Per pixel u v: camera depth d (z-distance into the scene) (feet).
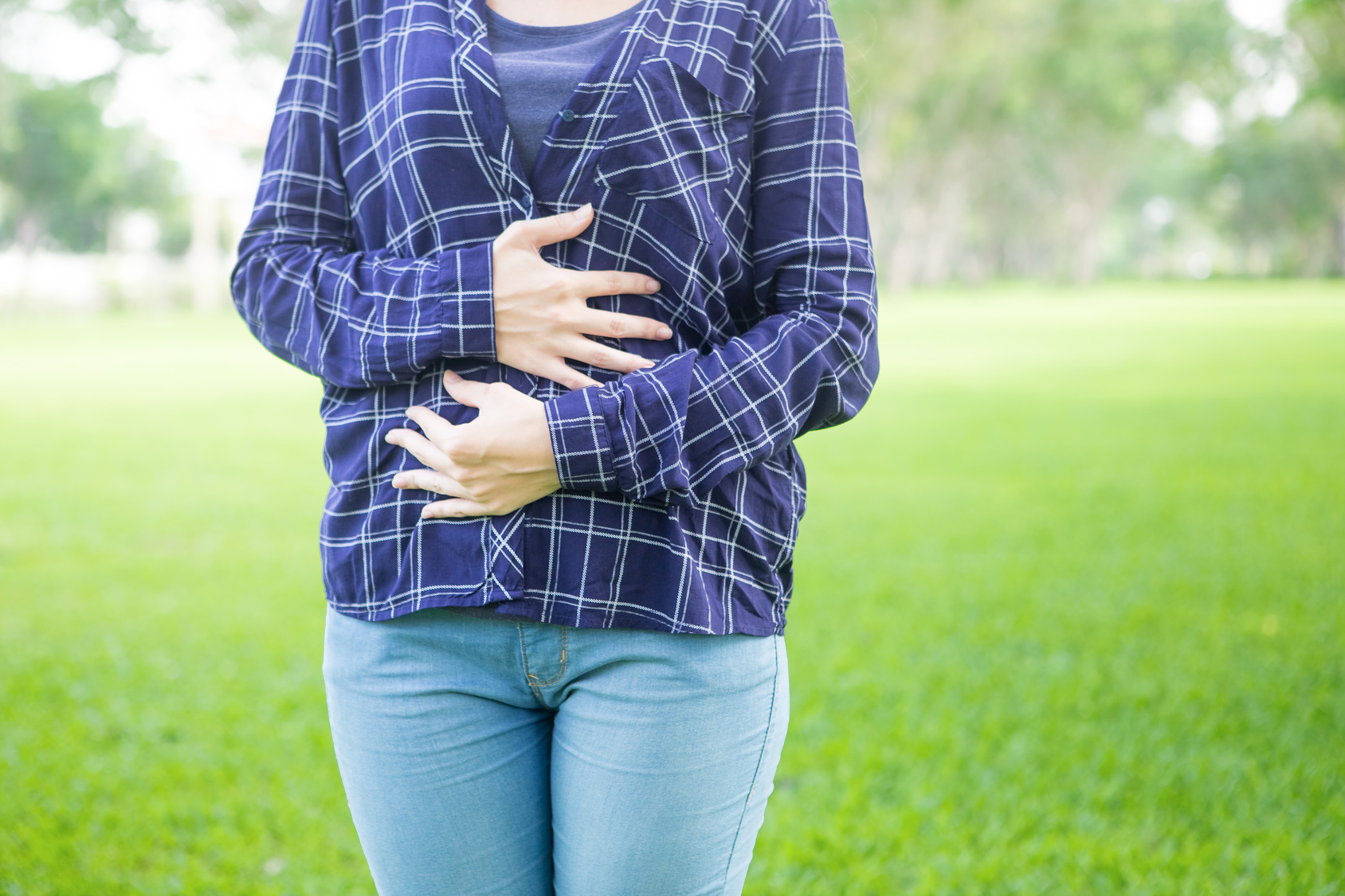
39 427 34.47
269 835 9.22
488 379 3.94
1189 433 32.86
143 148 142.82
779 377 3.88
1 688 12.39
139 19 73.20
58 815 9.30
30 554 18.79
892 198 176.24
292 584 17.04
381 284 4.00
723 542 3.96
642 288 3.98
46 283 154.61
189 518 21.77
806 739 10.98
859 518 21.42
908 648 13.80
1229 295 155.63
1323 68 99.60
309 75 4.45
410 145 4.00
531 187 3.96
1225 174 216.13
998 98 147.23
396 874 4.07
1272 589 16.53
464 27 4.02
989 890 8.34
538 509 3.83
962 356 61.21
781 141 4.17
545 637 3.86
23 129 127.95
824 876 8.52
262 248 4.40
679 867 3.95
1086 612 15.37
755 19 4.11
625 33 3.96
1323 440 30.89
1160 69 149.28
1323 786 9.91
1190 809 9.59
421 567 3.90
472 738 3.96
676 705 3.83
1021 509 22.44
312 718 11.62
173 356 63.82
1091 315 103.96
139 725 11.35
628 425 3.70
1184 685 12.51
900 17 112.98
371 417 4.09
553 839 4.15
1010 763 10.48
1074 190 196.85
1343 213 220.64
